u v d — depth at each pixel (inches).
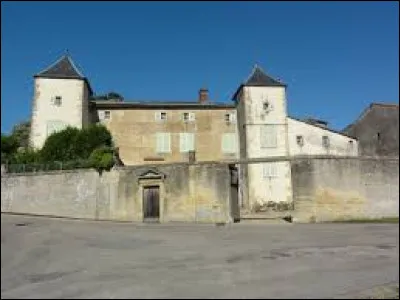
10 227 933.8
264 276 523.8
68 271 573.0
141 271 562.6
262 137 1558.8
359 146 1202.6
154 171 1165.7
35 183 1229.1
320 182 1095.0
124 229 950.4
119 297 451.2
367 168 1102.4
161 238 825.5
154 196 1162.0
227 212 1118.4
